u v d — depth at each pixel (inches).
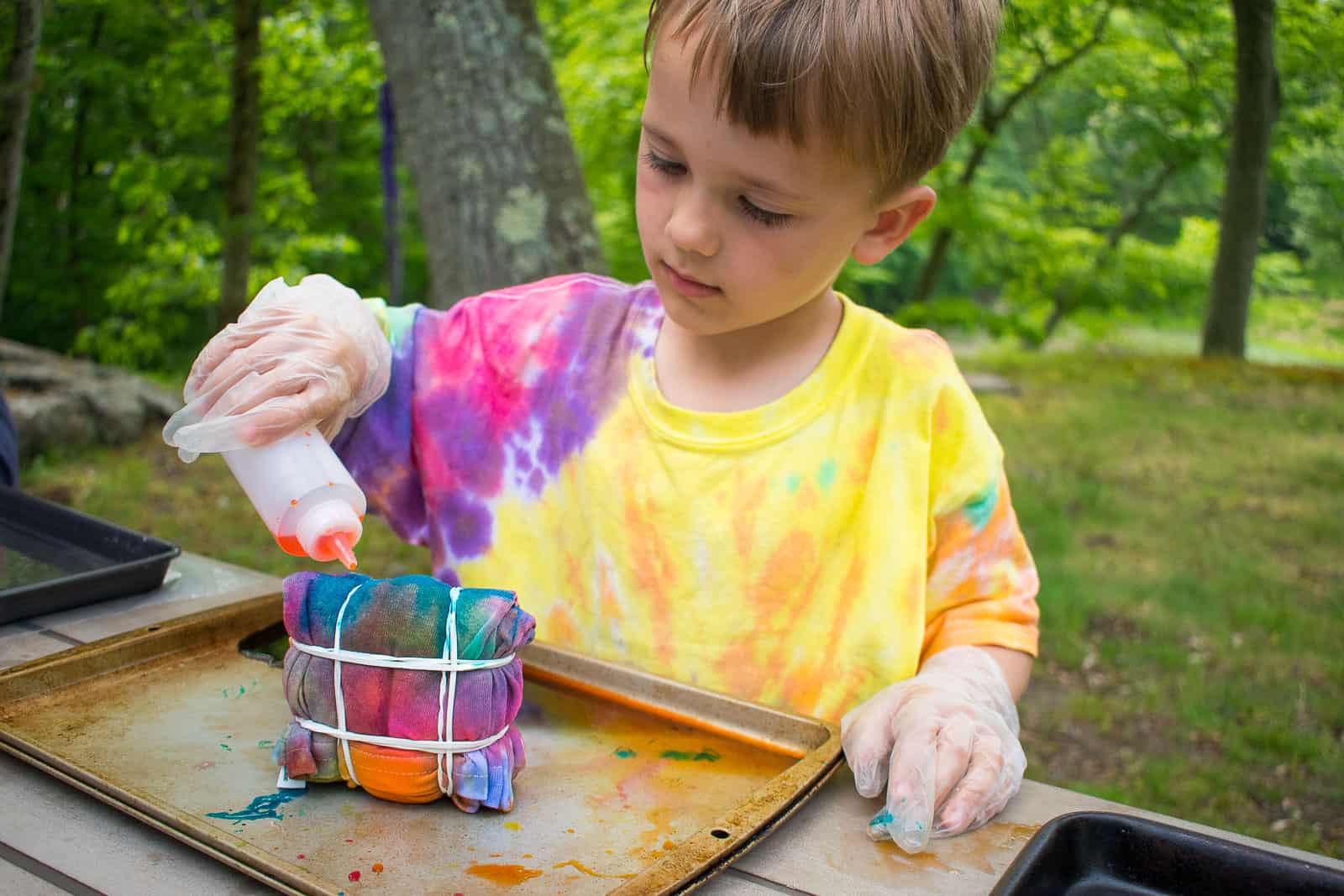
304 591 33.1
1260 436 241.6
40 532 53.7
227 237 285.0
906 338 44.4
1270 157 288.7
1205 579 158.4
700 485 43.8
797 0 33.2
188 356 370.9
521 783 34.8
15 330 364.8
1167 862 31.2
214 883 29.0
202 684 40.0
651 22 35.8
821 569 43.5
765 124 33.4
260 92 283.0
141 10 272.1
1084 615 145.9
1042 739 116.0
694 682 44.1
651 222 37.1
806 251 36.4
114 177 307.0
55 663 38.4
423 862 30.1
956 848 32.4
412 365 47.4
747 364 44.1
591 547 45.9
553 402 46.6
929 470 42.8
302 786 33.4
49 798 32.5
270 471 34.9
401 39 102.0
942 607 43.3
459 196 101.7
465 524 47.4
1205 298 407.2
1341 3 211.2
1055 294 413.1
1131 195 406.9
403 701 31.8
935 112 35.9
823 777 34.5
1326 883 29.5
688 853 29.1
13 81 107.7
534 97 103.0
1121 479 209.2
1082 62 281.0
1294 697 124.3
